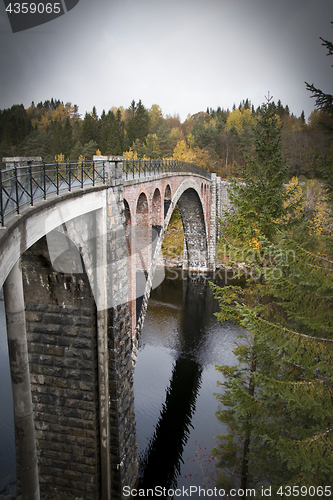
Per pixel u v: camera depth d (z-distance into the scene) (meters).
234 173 73.88
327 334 10.95
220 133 86.19
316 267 10.02
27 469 8.21
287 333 10.21
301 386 9.62
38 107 68.12
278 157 14.16
